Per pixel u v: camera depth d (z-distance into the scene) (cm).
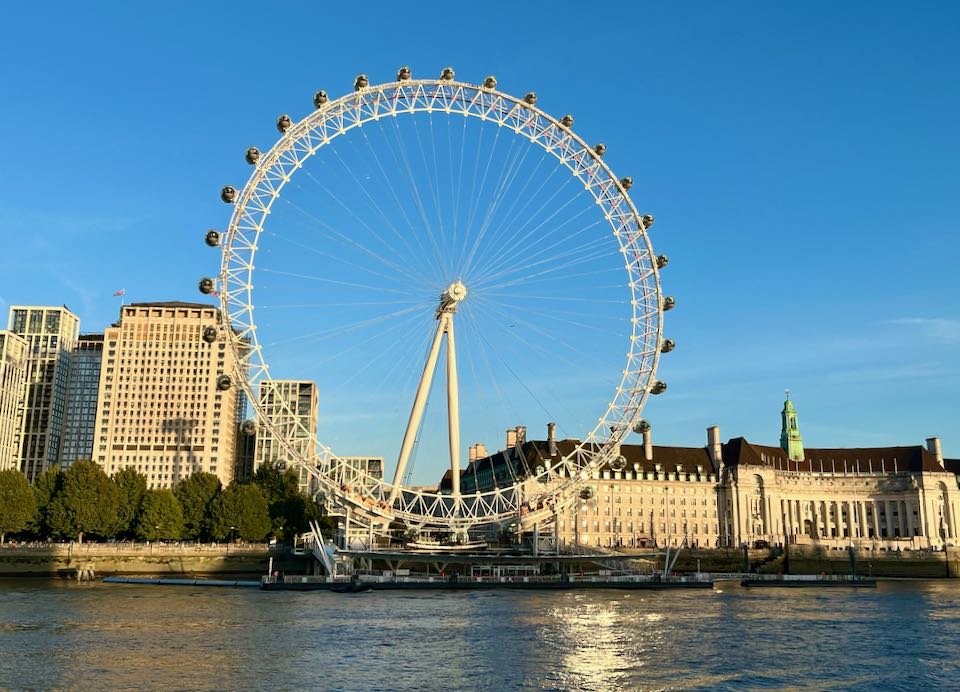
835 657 7544
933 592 14825
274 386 13112
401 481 14162
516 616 9950
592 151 14138
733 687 6294
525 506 14612
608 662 7106
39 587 13888
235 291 12650
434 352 14412
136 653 7112
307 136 12975
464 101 13625
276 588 13512
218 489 19900
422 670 6638
